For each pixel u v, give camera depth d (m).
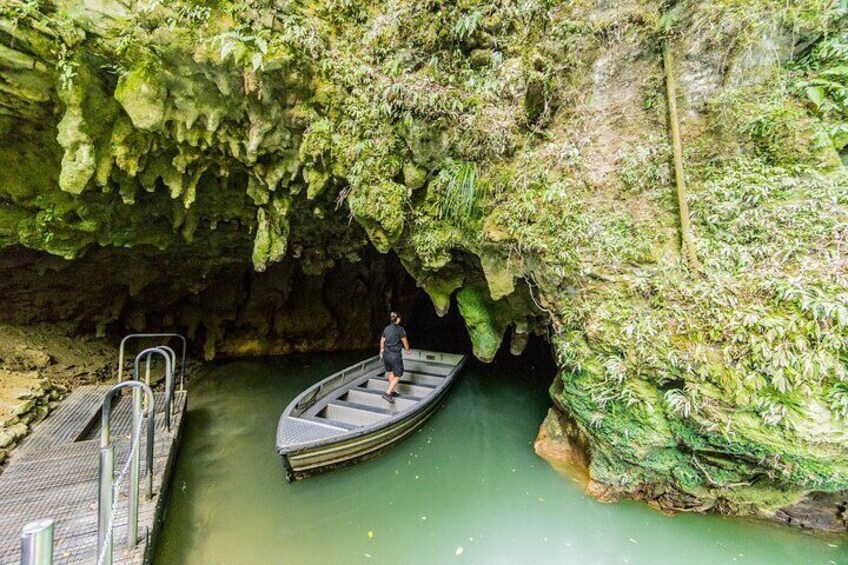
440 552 3.52
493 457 5.05
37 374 5.33
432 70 4.30
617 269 3.60
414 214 4.82
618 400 3.40
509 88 4.20
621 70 4.01
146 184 4.38
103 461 2.40
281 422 4.68
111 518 2.29
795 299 2.82
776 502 3.33
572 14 4.01
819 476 2.81
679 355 3.08
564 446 4.77
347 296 10.53
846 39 3.33
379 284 10.96
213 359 8.81
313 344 10.21
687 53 3.78
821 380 2.64
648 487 3.73
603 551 3.44
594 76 4.09
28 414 4.50
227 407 6.56
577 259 3.75
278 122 4.25
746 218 3.29
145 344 7.89
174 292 7.93
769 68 3.60
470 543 3.63
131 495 2.78
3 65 3.08
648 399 3.26
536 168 4.09
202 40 3.48
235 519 3.88
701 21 3.67
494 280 4.57
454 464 4.96
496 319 5.53
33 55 3.12
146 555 2.85
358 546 3.58
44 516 3.06
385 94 4.25
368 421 5.19
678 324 3.19
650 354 3.20
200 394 7.00
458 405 6.96
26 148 3.96
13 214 4.40
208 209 5.54
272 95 4.05
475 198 4.45
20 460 3.76
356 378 6.77
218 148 4.46
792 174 3.34
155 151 4.13
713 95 3.70
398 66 4.33
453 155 4.46
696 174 3.64
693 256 3.32
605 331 3.48
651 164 3.77
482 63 4.31
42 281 6.11
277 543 3.59
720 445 3.02
